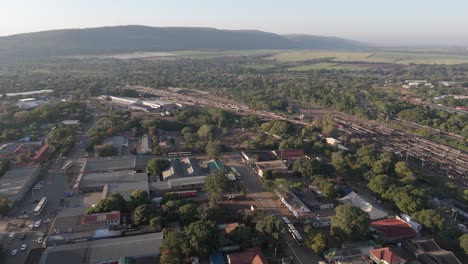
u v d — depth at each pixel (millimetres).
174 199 141000
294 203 145500
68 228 119938
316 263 110688
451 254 108938
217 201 143500
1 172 167250
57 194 153875
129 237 115625
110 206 131000
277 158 196375
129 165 181000
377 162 175125
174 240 107875
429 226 125625
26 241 118938
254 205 147500
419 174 172625
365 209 138625
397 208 144500
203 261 109312
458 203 149000
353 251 112125
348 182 172750
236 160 198125
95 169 175375
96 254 106188
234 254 107500
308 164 172375
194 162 184375
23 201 146750
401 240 121312
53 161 191625
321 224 131875
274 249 115688
